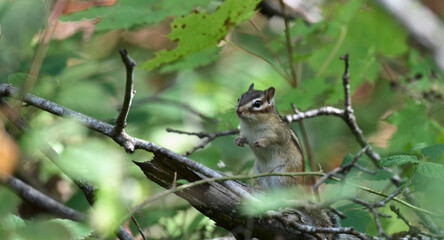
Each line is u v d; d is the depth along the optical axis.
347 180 10.18
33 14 6.82
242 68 18.33
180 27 10.09
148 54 17.84
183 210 11.54
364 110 18.20
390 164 8.45
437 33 16.73
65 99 8.58
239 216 8.25
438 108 14.75
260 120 11.42
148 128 14.33
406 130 14.27
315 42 16.88
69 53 14.03
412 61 16.36
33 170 10.54
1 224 6.50
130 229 10.63
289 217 8.62
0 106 8.16
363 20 16.61
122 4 11.91
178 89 16.98
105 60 16.52
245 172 12.78
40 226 5.59
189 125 15.06
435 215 8.56
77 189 10.73
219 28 10.27
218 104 16.67
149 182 11.05
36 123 9.80
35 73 9.35
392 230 10.88
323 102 15.23
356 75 14.80
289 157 11.55
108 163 6.09
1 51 7.88
